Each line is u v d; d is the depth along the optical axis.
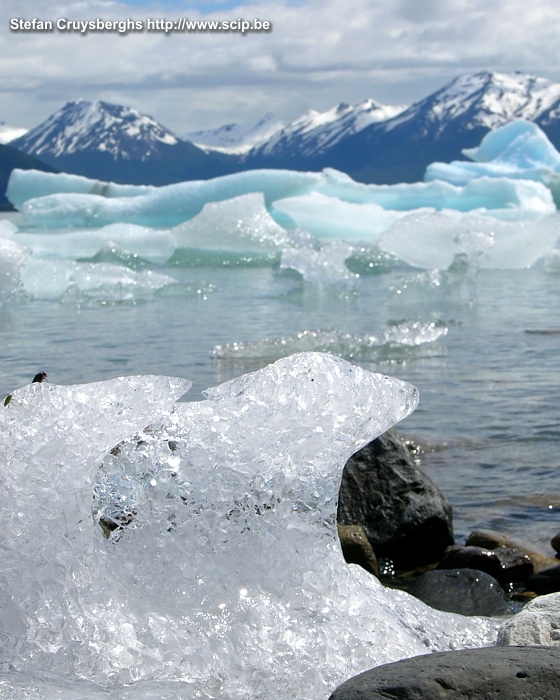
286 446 2.85
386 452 4.78
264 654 2.67
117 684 2.54
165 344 10.41
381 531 4.59
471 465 5.79
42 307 14.04
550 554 4.49
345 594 2.91
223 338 10.85
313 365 2.87
